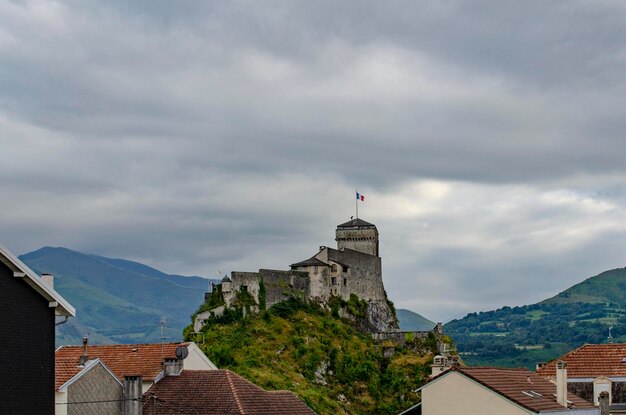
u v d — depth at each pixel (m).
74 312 79.50
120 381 103.94
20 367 75.38
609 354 139.25
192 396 111.88
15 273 75.38
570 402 118.38
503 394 107.88
